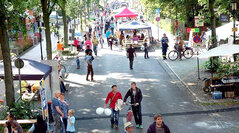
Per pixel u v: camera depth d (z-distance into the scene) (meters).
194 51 29.89
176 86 20.30
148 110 15.95
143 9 77.56
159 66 26.70
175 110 15.82
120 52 34.69
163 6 43.69
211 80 17.53
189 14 41.44
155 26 59.34
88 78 23.16
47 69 15.38
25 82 18.78
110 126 14.00
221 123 14.02
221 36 26.92
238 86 17.12
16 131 10.51
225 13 25.62
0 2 13.09
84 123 14.45
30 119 13.29
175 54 31.36
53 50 34.62
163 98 17.89
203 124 13.96
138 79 22.48
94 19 66.38
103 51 35.62
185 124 14.02
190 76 22.23
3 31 13.90
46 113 12.05
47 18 21.83
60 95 12.79
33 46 37.09
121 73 24.53
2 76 15.40
